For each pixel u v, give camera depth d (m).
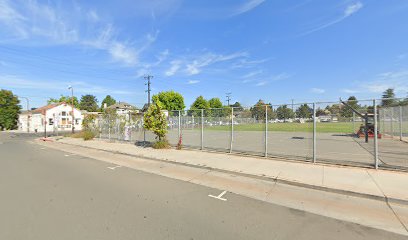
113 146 17.58
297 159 10.78
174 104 74.00
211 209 5.43
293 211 5.34
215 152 13.40
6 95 61.38
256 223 4.70
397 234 4.30
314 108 10.26
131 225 4.54
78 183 7.62
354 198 6.21
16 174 8.93
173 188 7.09
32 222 4.64
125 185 7.40
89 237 4.04
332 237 4.16
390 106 19.25
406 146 15.18
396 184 6.95
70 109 56.84
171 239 4.00
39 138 30.48
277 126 20.77
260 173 8.48
